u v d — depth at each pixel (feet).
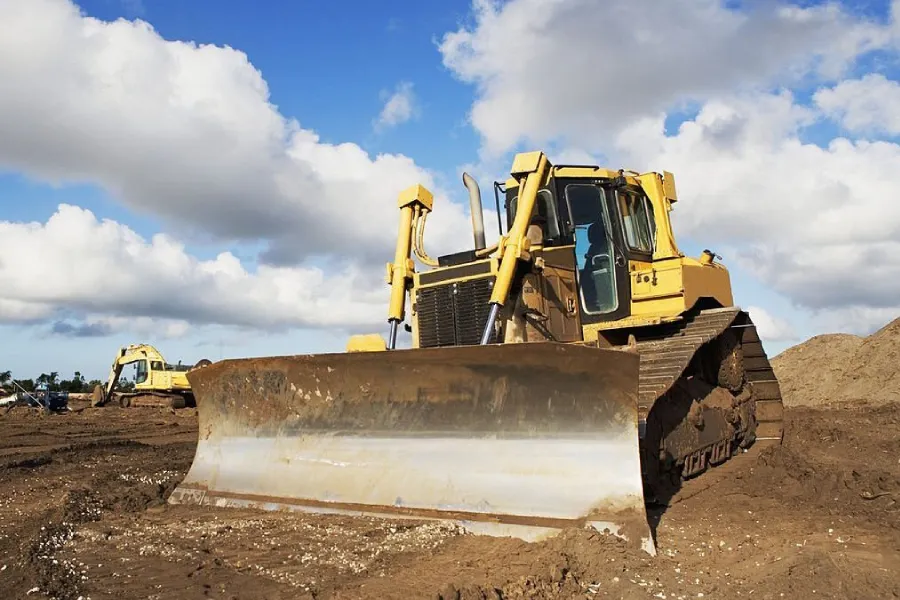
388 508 20.88
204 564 17.29
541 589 14.47
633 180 29.17
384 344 25.99
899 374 62.95
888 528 19.21
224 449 25.38
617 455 18.12
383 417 22.11
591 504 17.87
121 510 24.09
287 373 23.85
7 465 36.86
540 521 18.21
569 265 25.94
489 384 20.12
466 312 24.95
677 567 15.79
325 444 23.06
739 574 15.37
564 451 18.80
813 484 24.27
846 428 37.17
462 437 20.57
